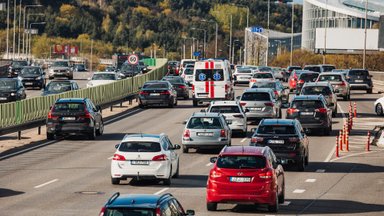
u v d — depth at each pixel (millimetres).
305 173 61344
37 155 69375
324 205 47875
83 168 62219
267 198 43812
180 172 60469
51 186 53719
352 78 143625
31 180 56344
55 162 65438
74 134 80500
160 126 91750
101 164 64375
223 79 112312
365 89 144000
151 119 99438
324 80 127312
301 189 54000
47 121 79188
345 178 59156
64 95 94875
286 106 109438
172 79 129500
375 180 58375
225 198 43969
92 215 43000
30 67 151750
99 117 83062
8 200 48156
